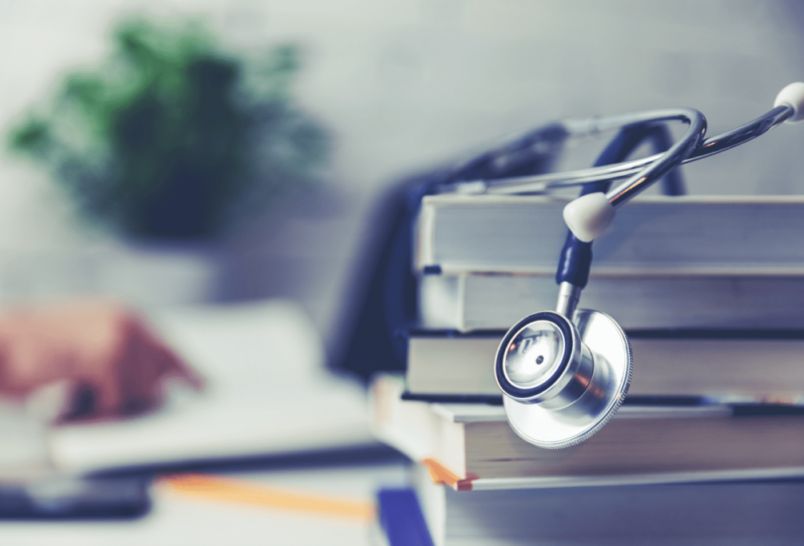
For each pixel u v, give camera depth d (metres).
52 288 1.25
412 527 0.28
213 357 0.80
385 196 1.05
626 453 0.24
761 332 0.26
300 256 1.36
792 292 0.26
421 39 1.42
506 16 1.45
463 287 0.25
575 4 1.47
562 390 0.20
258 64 1.14
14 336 0.57
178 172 1.04
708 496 0.26
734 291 0.26
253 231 1.34
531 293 0.26
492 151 0.40
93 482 0.39
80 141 1.14
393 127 1.41
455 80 1.44
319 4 1.38
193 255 1.05
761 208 0.26
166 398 0.64
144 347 0.61
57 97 1.11
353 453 0.49
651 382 0.26
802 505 0.26
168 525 0.36
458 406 0.25
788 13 1.52
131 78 1.06
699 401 0.25
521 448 0.24
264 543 0.33
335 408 0.54
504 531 0.25
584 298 0.26
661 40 1.50
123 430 0.48
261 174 1.16
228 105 1.07
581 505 0.25
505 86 1.45
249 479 0.45
